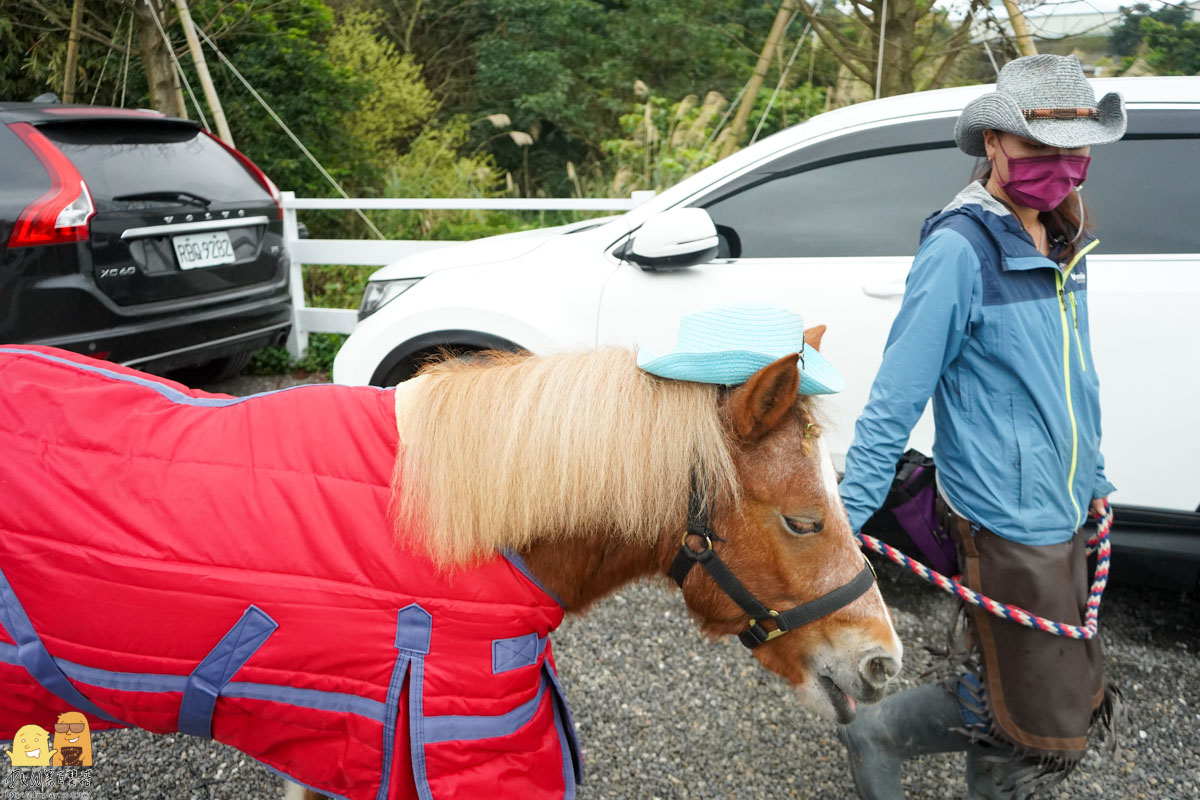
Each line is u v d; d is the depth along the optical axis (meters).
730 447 1.40
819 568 1.42
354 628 1.34
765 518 1.41
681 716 2.51
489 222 8.95
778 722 2.49
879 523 3.19
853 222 2.94
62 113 4.00
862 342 2.84
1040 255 1.63
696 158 8.26
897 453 1.64
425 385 1.49
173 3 8.32
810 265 2.94
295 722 1.37
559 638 2.88
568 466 1.37
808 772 2.30
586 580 1.50
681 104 9.31
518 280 3.29
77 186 3.78
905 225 2.89
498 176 12.04
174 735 2.39
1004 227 1.63
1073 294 1.71
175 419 1.51
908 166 2.91
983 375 1.65
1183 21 6.81
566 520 1.39
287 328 5.08
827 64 10.41
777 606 1.44
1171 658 2.82
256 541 1.36
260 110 10.15
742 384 1.41
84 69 9.95
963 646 1.76
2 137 3.79
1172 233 2.64
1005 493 1.65
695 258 2.94
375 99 11.52
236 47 10.37
